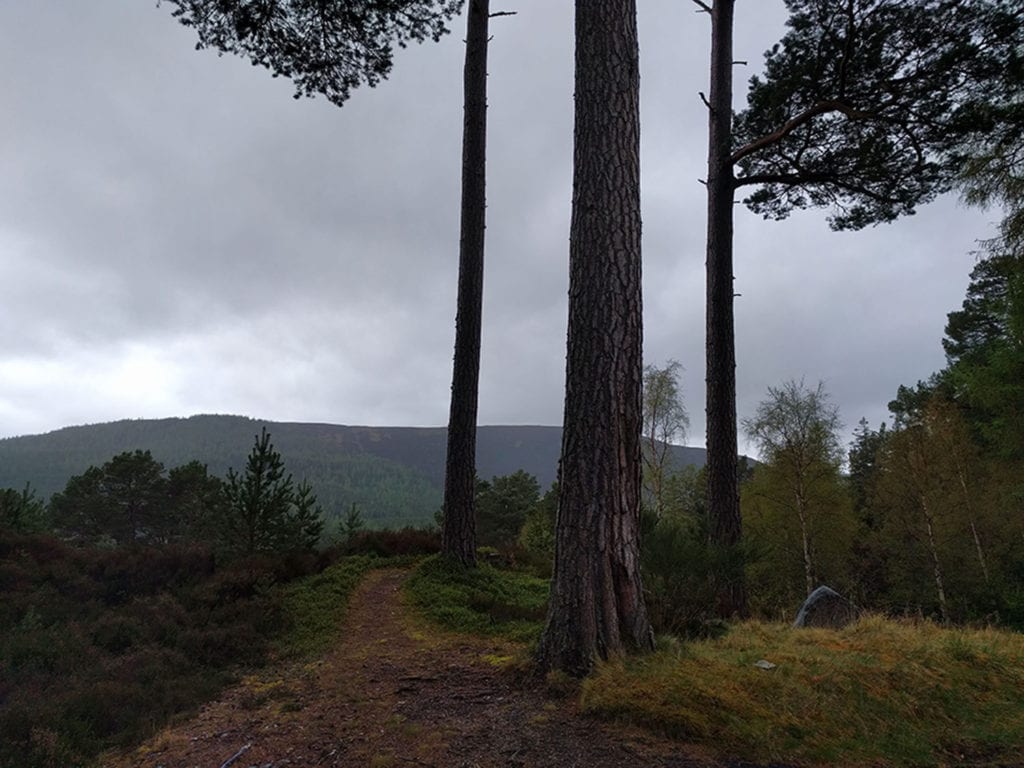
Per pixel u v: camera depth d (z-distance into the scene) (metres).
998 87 8.55
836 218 11.25
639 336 5.38
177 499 37.75
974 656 5.07
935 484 23.52
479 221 11.91
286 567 10.98
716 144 10.71
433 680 5.14
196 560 10.18
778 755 3.51
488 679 4.99
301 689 5.29
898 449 25.09
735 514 9.37
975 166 10.40
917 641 5.54
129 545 11.02
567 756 3.49
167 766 3.82
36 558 9.54
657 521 7.31
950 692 4.42
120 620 7.05
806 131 9.95
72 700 4.76
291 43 9.30
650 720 3.79
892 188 10.20
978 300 28.89
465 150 12.07
